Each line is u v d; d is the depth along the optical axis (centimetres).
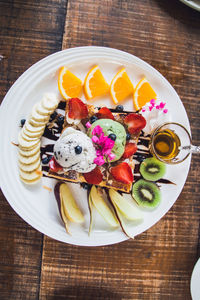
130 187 50
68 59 49
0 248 50
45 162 49
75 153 44
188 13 54
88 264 51
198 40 54
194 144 54
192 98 54
